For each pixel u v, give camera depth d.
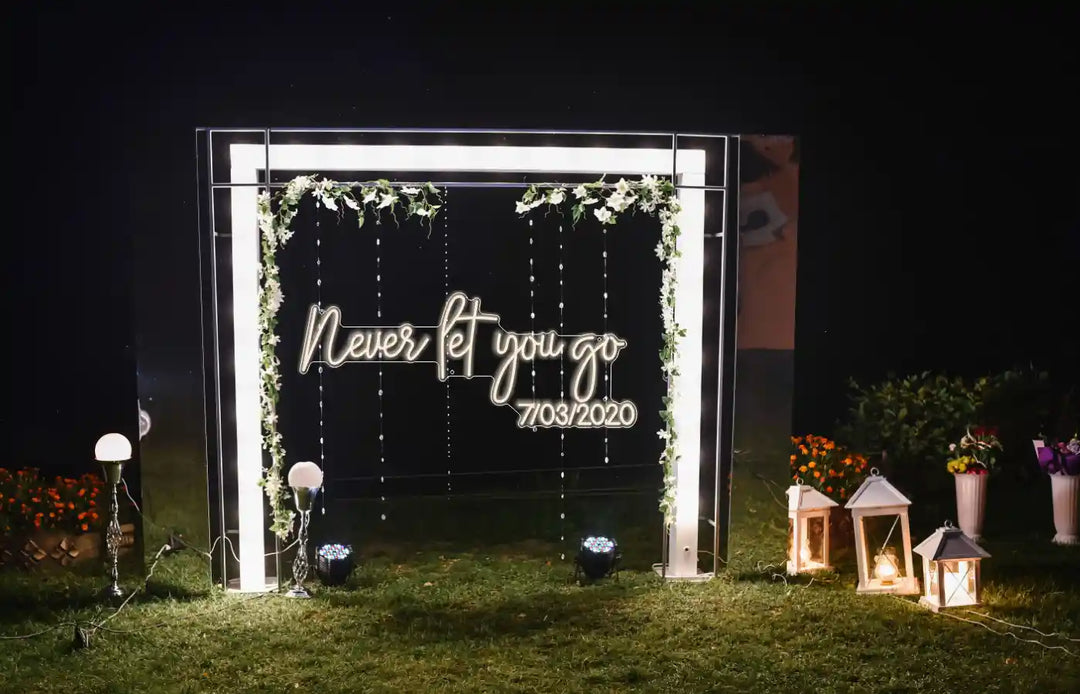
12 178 10.48
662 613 5.99
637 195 6.50
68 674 5.16
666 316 6.60
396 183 6.40
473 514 8.88
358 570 6.99
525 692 4.92
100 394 10.89
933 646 5.44
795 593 6.32
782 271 6.54
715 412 6.74
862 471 7.55
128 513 7.10
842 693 4.89
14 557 6.75
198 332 6.24
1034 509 8.77
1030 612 5.93
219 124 6.18
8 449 10.63
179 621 5.89
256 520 6.45
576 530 8.31
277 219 6.36
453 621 5.89
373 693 4.91
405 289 10.27
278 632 5.73
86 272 10.80
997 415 9.62
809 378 13.08
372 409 10.26
